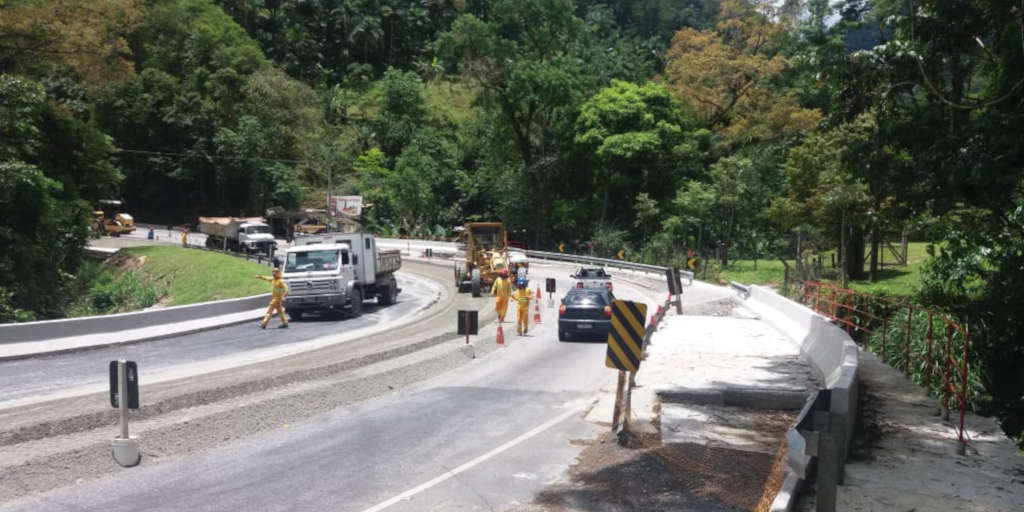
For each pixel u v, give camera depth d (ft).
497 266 123.13
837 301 67.15
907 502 22.86
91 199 161.27
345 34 431.02
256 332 81.92
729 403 39.27
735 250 186.09
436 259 200.44
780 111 197.77
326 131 329.72
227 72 305.32
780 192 181.16
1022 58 44.04
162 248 188.03
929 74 44.88
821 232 122.31
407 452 31.17
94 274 157.69
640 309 33.94
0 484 26.11
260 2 403.13
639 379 44.57
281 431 34.73
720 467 28.17
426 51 442.09
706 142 223.92
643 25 445.78
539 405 40.47
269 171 289.74
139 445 31.19
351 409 39.58
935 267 57.77
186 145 299.38
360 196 268.41
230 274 140.87
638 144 202.59
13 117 120.88
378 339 72.08
